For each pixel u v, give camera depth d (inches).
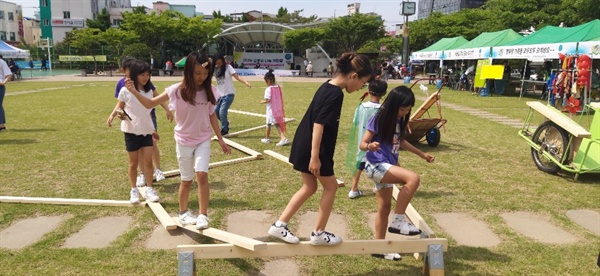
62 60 1498.5
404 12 1440.7
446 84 1048.2
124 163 264.5
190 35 1734.7
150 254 148.3
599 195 215.8
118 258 145.6
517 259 149.0
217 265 142.2
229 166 259.9
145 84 185.3
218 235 142.1
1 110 373.1
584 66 475.5
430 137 323.3
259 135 365.7
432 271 128.6
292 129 393.4
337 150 311.4
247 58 1905.8
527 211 194.5
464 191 219.5
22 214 182.7
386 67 1359.5
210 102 156.9
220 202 199.3
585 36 577.9
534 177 245.8
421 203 202.1
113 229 169.8
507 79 816.3
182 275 123.6
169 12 1873.8
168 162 269.9
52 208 189.3
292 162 135.9
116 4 2842.0
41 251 150.3
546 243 162.1
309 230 171.3
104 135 355.3
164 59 1786.4
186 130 155.7
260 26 1807.3
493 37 826.2
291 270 140.4
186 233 165.6
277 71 1716.3
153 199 191.3
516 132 394.6
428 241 131.1
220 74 343.9
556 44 606.5
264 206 195.0
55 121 427.8
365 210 192.4
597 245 160.4
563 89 523.5
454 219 184.7
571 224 179.5
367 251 130.6
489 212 192.7
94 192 211.3
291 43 1756.9
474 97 757.9
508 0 1238.9
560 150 247.8
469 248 157.2
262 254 127.3
